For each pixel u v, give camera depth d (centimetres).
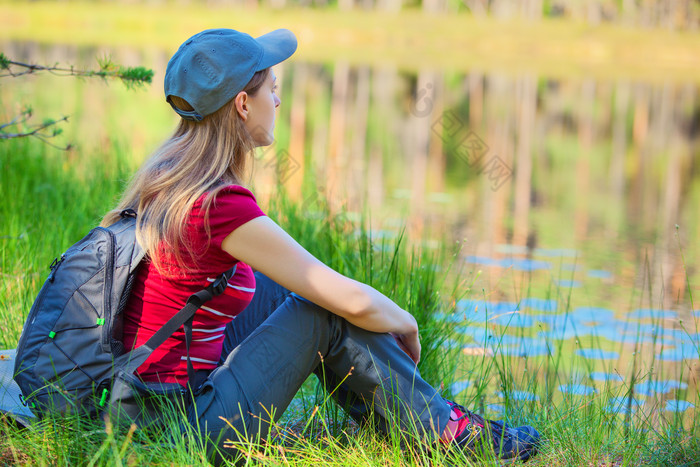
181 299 221
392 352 242
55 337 218
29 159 621
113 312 216
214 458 224
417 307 379
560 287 585
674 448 266
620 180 1169
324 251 462
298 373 236
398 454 241
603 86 2702
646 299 562
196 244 216
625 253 712
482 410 332
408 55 3519
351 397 261
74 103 1397
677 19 5916
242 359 231
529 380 351
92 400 218
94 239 220
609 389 324
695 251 729
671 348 458
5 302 365
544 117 1902
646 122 1933
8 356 261
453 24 4625
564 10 6241
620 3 6131
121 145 872
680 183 1158
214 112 228
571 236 778
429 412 243
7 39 2681
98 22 3881
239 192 219
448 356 385
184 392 222
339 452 251
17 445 231
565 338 466
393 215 809
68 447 219
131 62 2119
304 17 4581
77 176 666
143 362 216
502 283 584
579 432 282
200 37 233
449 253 640
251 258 219
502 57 3747
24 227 477
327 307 229
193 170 222
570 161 1338
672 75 3306
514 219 850
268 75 241
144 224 218
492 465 241
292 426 286
